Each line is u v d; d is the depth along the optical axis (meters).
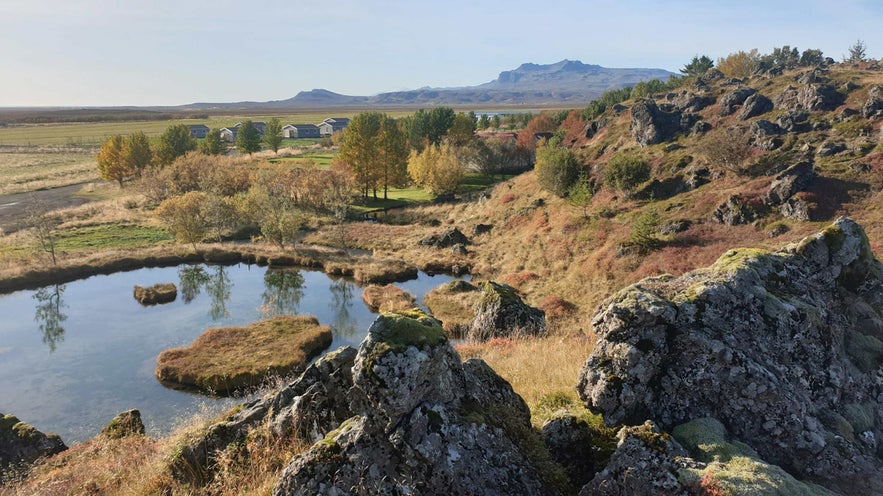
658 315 8.15
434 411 6.59
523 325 24.98
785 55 111.94
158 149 103.12
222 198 67.19
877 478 6.87
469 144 103.31
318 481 6.63
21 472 14.43
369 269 50.69
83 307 42.84
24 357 33.06
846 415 8.30
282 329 35.72
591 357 8.67
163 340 35.91
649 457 6.33
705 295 8.66
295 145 178.50
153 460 10.30
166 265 55.47
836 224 10.83
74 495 10.20
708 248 38.19
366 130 85.81
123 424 16.41
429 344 6.87
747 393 7.56
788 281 9.91
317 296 45.34
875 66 75.94
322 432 8.78
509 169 107.12
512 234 58.53
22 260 52.06
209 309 42.38
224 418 10.16
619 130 79.12
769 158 49.00
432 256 55.66
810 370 8.44
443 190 85.94
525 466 6.73
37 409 26.75
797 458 7.19
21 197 86.06
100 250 57.31
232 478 8.26
